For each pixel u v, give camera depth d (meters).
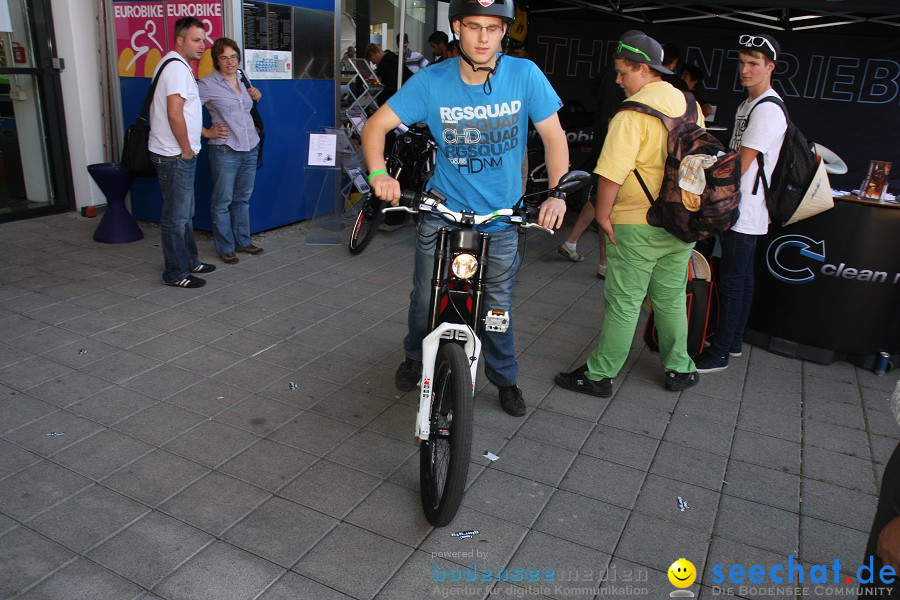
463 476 2.55
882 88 7.18
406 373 3.79
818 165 3.97
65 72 6.54
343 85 7.95
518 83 2.93
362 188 6.95
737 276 4.11
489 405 3.77
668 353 4.00
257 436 3.35
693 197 3.28
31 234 6.21
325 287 5.35
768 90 3.93
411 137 6.25
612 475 3.20
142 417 3.45
